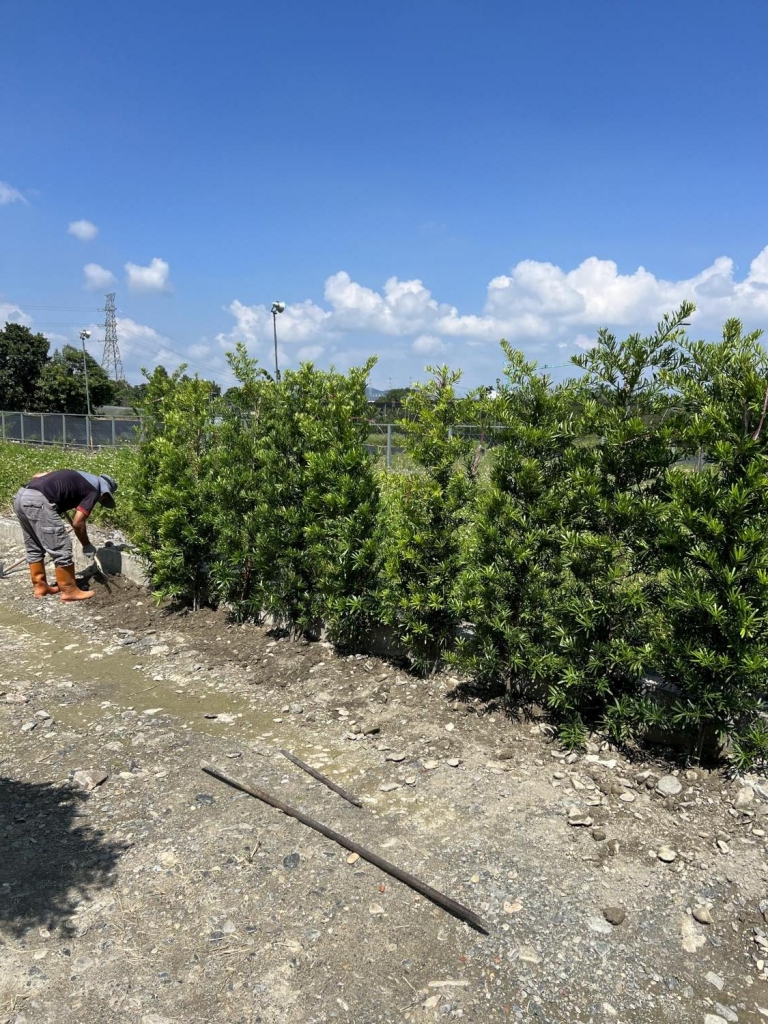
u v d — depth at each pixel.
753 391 3.38
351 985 2.48
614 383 4.00
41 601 7.46
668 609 3.66
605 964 2.58
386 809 3.57
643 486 4.01
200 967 2.56
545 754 4.02
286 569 5.87
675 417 3.75
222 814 3.53
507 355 4.29
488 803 3.58
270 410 6.38
